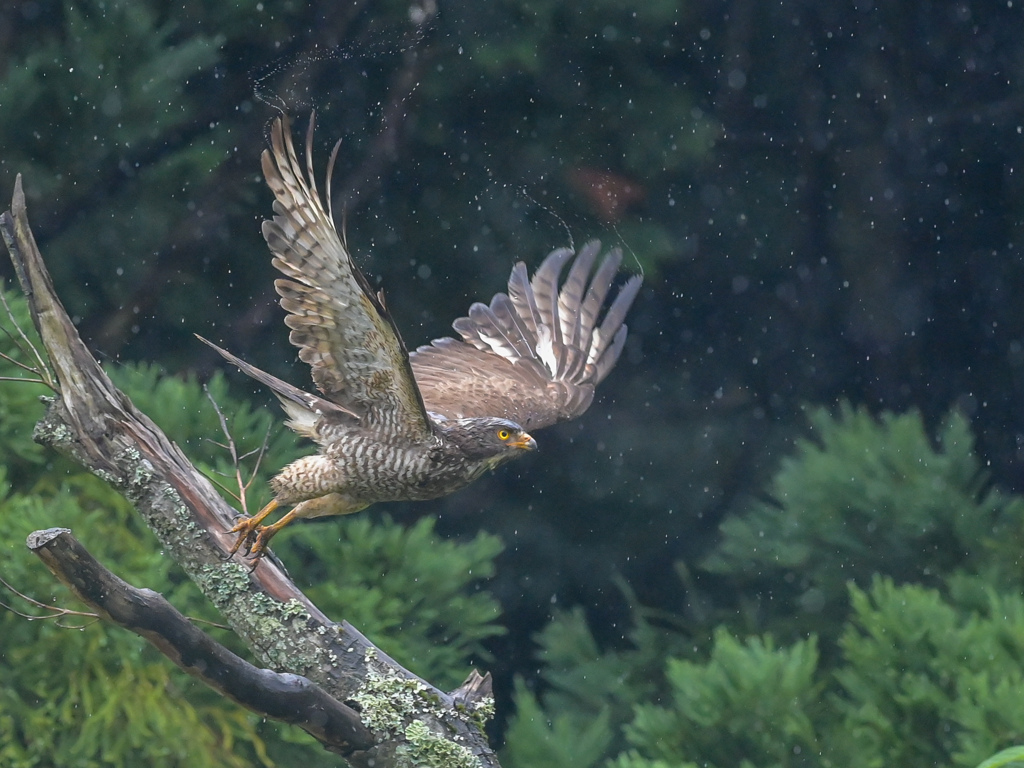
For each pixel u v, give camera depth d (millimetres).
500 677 15422
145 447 6426
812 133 16797
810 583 11695
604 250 13805
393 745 6141
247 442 10211
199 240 13414
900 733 9336
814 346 16875
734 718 9625
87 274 13180
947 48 17359
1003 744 8797
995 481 17188
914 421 11750
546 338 9133
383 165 13672
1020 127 17250
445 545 10953
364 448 6941
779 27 16781
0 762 8523
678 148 13914
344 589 10062
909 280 17344
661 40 14391
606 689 12234
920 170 17297
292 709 5832
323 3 13688
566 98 13883
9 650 8719
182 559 6422
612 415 15812
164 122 12734
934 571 11141
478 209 13734
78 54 12586
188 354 13477
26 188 12742
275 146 6328
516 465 15297
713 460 15633
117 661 8859
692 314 16500
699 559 14906
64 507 9141
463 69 13602
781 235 16406
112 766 8734
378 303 6141
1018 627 9500
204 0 13195
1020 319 17297
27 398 9555
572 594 15164
